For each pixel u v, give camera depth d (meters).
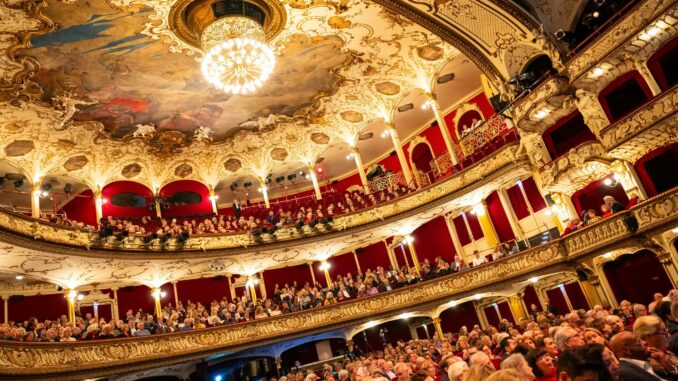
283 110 23.84
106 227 18.58
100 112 20.33
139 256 19.39
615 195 17.42
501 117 21.61
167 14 16.41
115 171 23.48
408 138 27.62
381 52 20.92
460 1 17.38
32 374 12.12
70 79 18.03
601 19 16.72
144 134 22.55
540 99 17.25
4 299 18.86
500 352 9.38
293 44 19.38
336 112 24.80
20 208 21.84
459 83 24.00
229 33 16.95
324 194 28.44
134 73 18.83
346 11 18.02
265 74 18.00
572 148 16.88
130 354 15.38
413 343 17.50
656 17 13.44
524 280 18.69
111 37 16.69
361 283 22.03
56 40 16.06
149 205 24.62
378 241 27.16
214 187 26.25
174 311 19.89
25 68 16.67
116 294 21.91
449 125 25.77
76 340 14.17
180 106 21.58
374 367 10.31
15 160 20.02
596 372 2.77
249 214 26.19
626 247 15.50
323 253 24.17
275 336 19.06
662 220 14.22
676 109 13.31
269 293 25.58
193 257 20.81
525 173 20.59
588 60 15.68
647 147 15.29
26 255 16.38
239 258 22.30
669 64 14.78
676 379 3.89
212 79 17.77
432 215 23.36
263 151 26.38
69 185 22.52
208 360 18.67
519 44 18.09
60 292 20.39
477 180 21.14
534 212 21.33
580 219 18.36
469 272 20.02
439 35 18.64
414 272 23.09
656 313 5.80
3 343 11.56
